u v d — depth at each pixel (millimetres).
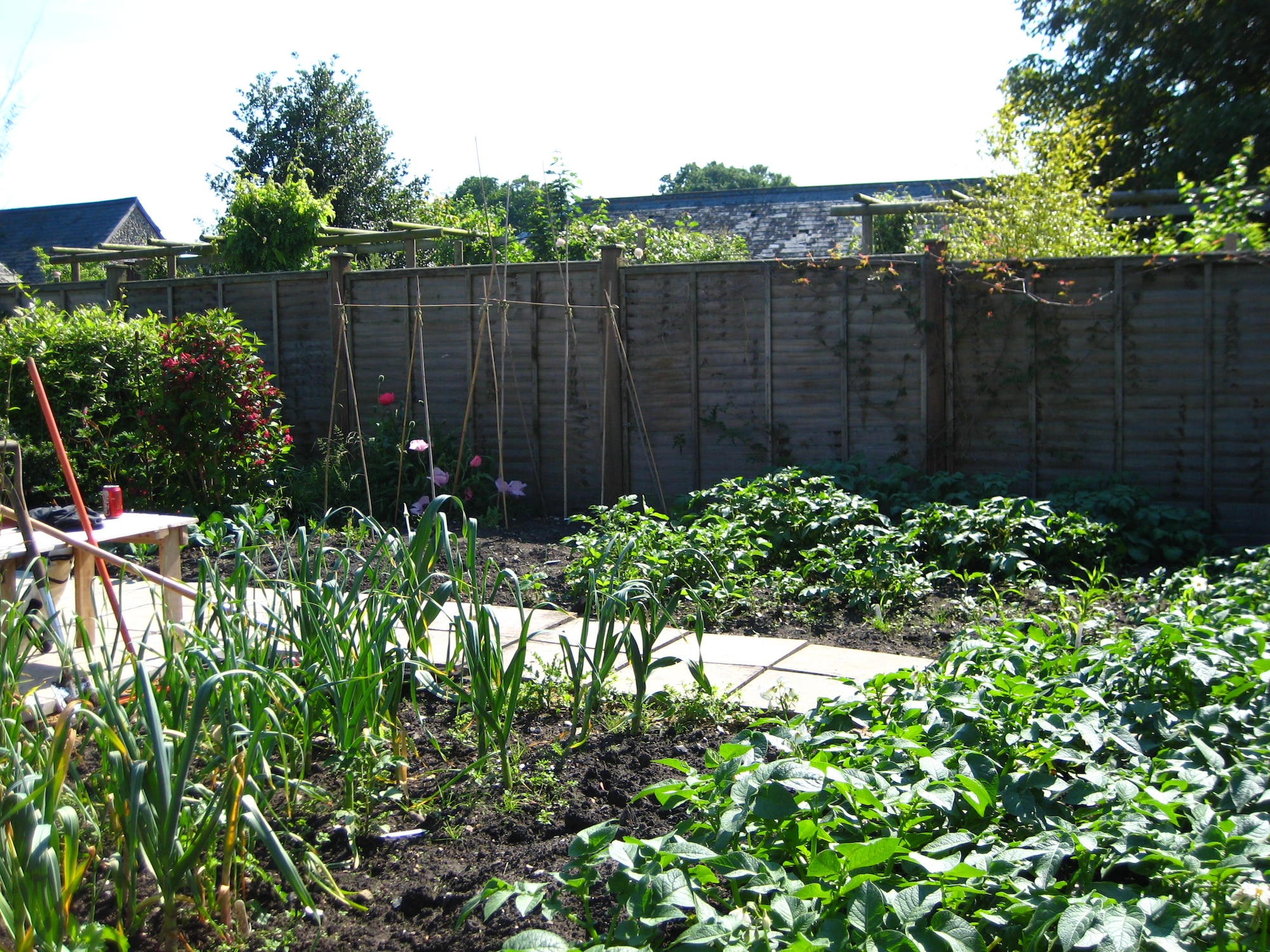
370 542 6414
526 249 12961
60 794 2406
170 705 2818
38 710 2678
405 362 9062
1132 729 2965
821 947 1826
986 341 7688
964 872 2053
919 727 2695
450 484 8438
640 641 4914
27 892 2004
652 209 19734
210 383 7562
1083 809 2604
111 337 8320
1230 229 8070
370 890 2553
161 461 7828
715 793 2283
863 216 11281
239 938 2330
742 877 2076
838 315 7922
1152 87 15523
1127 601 5359
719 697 3791
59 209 28406
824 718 3053
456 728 3568
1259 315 7074
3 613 3289
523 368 8648
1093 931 1828
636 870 2016
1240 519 7234
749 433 8195
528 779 3131
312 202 13250
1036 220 8930
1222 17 14453
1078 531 6094
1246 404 7160
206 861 2410
